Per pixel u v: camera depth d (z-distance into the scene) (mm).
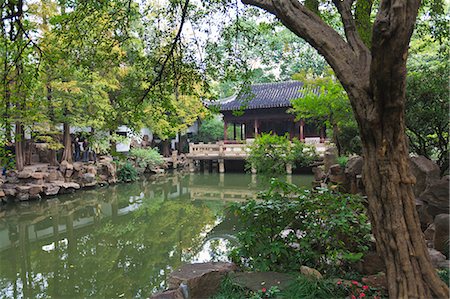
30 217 13070
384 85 2756
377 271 4285
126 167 21594
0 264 8359
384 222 2971
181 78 7574
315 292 3779
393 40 2553
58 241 10250
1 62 6625
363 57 3217
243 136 35625
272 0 3523
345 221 4344
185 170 27922
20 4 5566
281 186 5070
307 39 3410
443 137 8484
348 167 9000
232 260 5293
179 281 4191
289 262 4789
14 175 15664
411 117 7723
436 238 4676
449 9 11758
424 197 6168
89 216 13250
